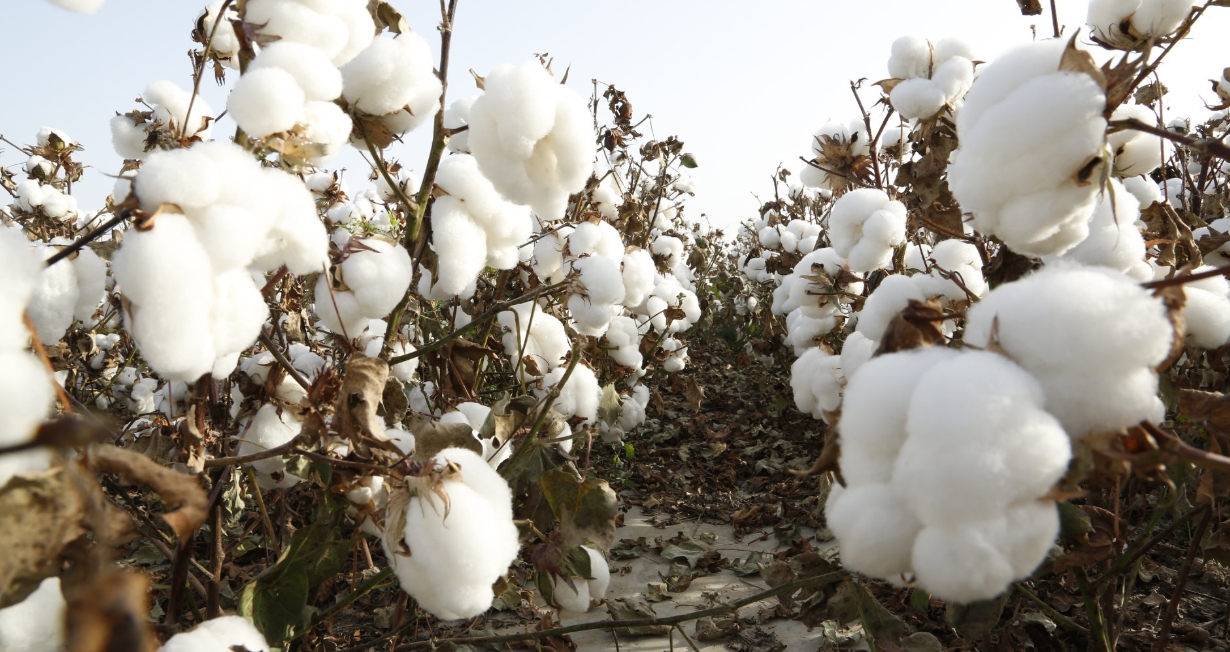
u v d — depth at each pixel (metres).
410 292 2.46
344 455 1.80
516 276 3.33
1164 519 3.41
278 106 1.33
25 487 0.90
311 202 1.32
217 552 1.98
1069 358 0.86
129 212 1.08
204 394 1.69
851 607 2.03
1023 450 0.79
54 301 1.55
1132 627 2.66
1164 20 1.87
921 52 2.52
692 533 4.01
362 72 1.71
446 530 1.33
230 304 1.16
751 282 8.27
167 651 1.24
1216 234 2.25
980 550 0.80
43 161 4.02
